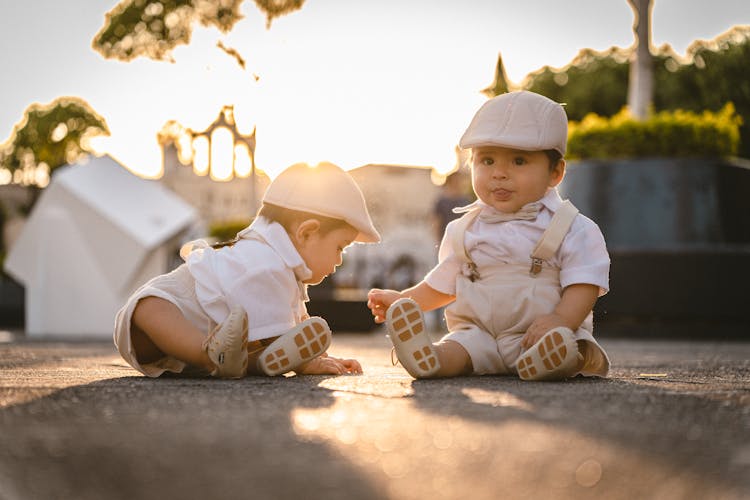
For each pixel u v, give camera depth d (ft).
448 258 7.41
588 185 20.35
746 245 20.51
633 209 20.04
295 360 6.56
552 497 2.24
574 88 62.28
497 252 7.00
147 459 2.71
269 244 6.80
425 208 100.27
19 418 3.72
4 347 14.43
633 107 23.85
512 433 3.26
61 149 68.74
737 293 19.51
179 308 6.61
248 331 6.45
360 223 7.05
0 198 66.28
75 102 69.67
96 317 20.83
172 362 6.95
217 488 2.30
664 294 19.58
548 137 7.07
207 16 16.21
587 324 7.22
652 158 20.18
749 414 3.88
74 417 3.75
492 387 5.49
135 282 20.68
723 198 20.08
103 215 20.42
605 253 6.98
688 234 19.84
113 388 5.27
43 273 21.04
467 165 7.69
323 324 6.57
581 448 2.93
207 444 3.00
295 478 2.42
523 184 7.06
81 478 2.48
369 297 7.64
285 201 6.88
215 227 47.88
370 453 2.82
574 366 6.23
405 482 2.38
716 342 18.30
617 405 4.21
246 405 4.23
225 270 6.64
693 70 56.08
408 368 6.41
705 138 20.42
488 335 6.99
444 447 2.94
